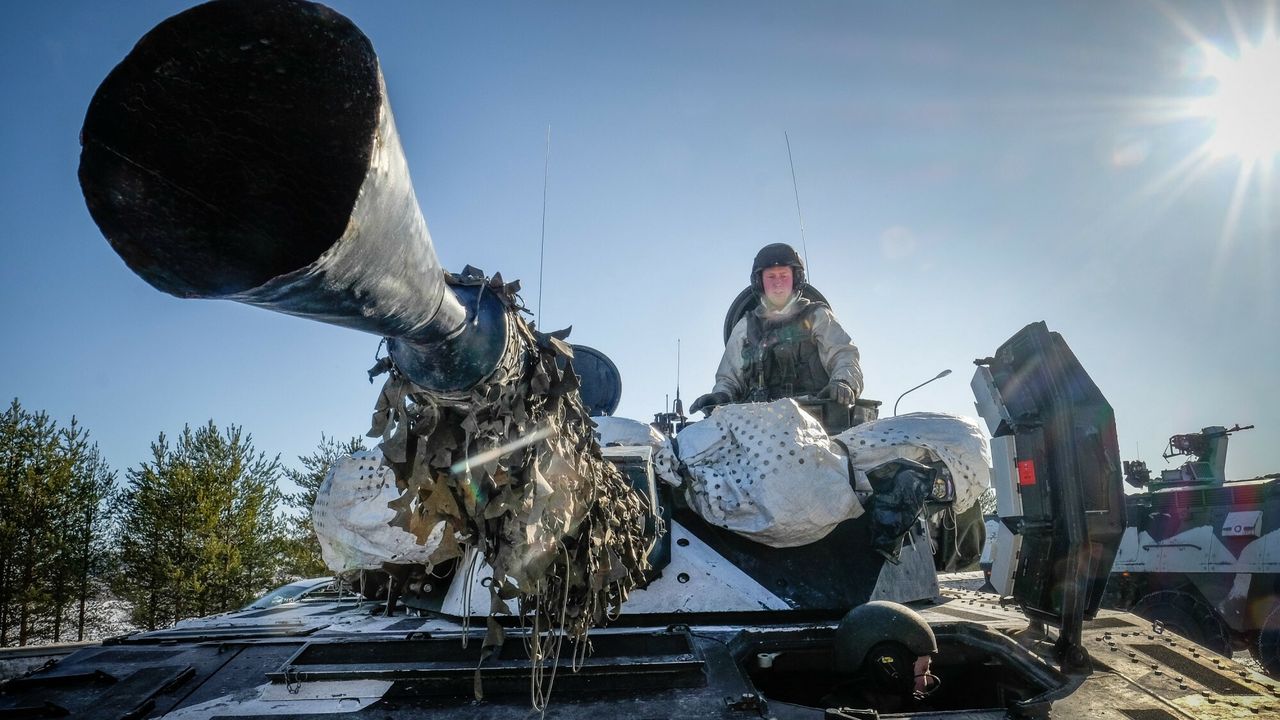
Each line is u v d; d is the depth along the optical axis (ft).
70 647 15.48
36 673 12.90
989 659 15.47
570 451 10.29
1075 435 15.06
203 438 101.91
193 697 11.98
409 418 9.55
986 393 17.31
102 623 107.34
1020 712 11.75
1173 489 50.03
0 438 95.04
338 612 19.27
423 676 12.21
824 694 16.66
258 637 15.05
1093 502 14.87
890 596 17.79
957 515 21.39
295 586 27.99
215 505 97.40
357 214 4.41
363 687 12.14
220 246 4.91
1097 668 13.71
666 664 12.53
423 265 5.87
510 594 10.73
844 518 17.37
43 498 94.38
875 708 13.99
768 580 17.26
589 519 11.51
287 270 4.96
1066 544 14.46
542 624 11.95
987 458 19.47
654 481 17.07
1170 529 49.47
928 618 16.29
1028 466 15.96
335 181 4.86
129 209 4.75
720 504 17.22
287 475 97.04
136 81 4.60
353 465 18.37
